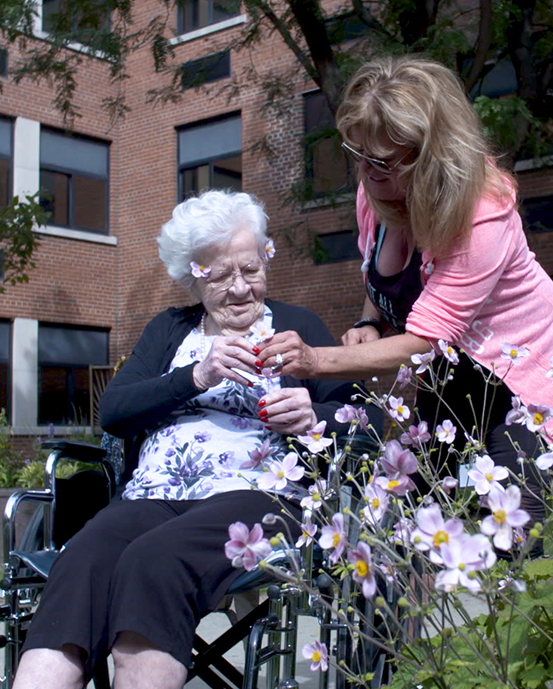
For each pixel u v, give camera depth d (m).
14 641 1.99
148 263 15.27
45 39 9.37
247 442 2.13
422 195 1.95
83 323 15.18
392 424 1.73
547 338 2.15
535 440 2.13
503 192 2.07
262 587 1.74
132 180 15.52
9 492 10.02
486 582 1.13
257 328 1.96
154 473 2.09
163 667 1.54
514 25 8.51
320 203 11.98
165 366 2.31
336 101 7.96
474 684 1.31
